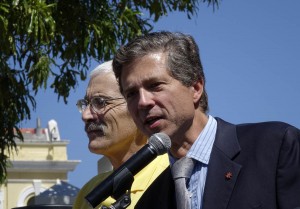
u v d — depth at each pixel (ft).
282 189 18.60
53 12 64.08
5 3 58.49
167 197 20.22
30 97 65.87
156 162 25.35
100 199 18.93
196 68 19.80
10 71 61.52
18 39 61.98
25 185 163.22
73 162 164.76
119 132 26.40
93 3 65.36
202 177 19.54
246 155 19.25
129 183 18.95
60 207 36.35
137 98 19.53
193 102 19.80
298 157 18.90
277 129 19.34
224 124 20.16
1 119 66.95
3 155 68.69
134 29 65.46
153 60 19.44
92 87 26.86
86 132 26.91
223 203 18.81
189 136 19.79
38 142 166.20
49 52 62.64
